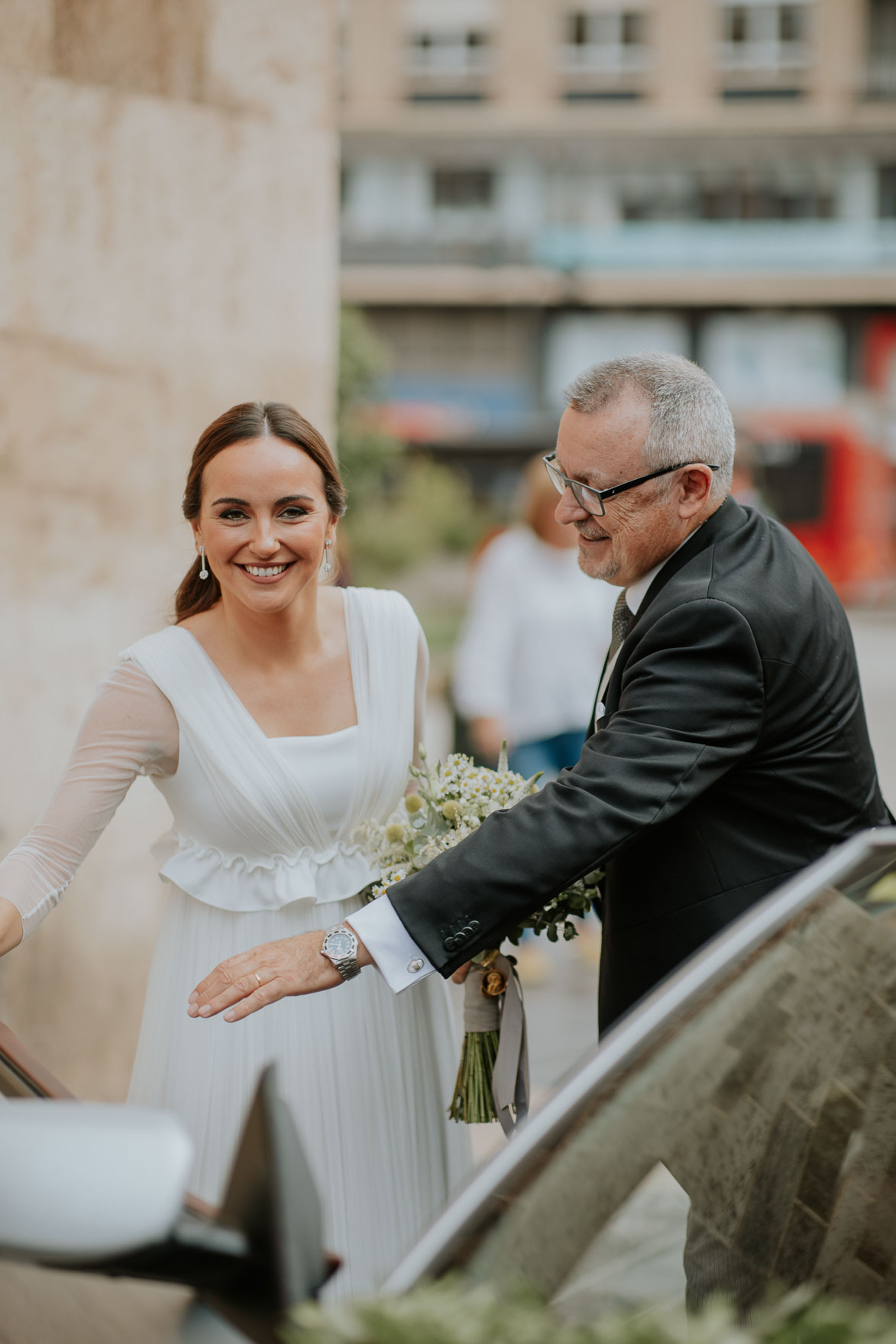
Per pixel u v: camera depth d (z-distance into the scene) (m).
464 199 29.19
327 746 2.22
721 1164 1.42
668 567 2.04
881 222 28.80
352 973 1.94
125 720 2.15
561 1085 1.42
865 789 2.07
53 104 3.13
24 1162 1.13
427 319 29.38
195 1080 2.20
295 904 2.21
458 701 5.05
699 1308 1.34
